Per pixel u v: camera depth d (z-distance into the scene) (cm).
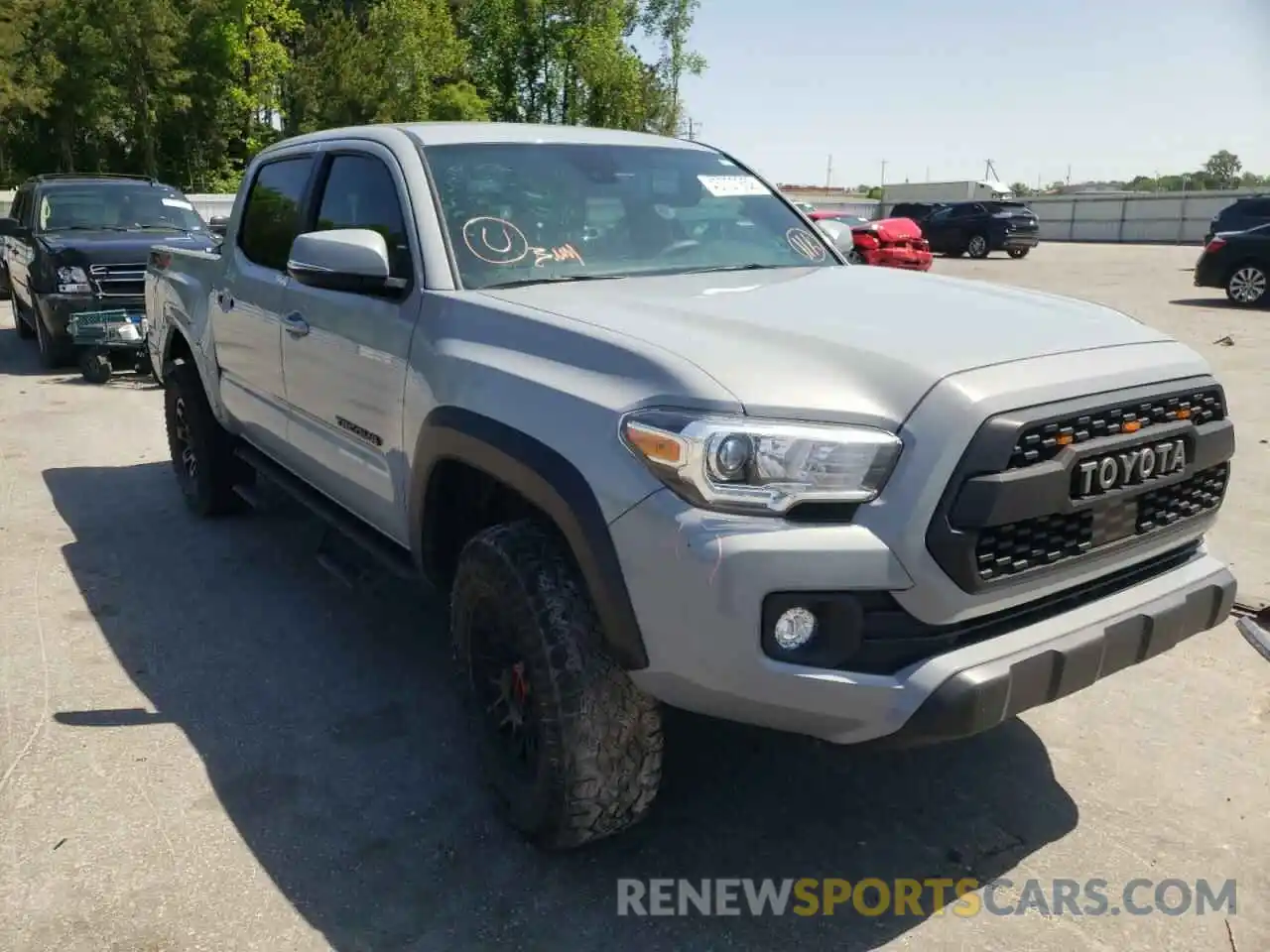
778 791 334
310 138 464
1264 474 668
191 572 517
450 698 394
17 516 604
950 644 251
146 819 318
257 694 397
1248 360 1086
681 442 242
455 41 3781
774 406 244
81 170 3406
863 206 4716
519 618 278
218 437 568
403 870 296
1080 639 260
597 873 296
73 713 381
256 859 300
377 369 357
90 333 962
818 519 243
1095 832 313
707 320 288
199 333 541
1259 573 500
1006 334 280
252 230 494
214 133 3519
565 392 273
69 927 271
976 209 3006
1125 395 267
